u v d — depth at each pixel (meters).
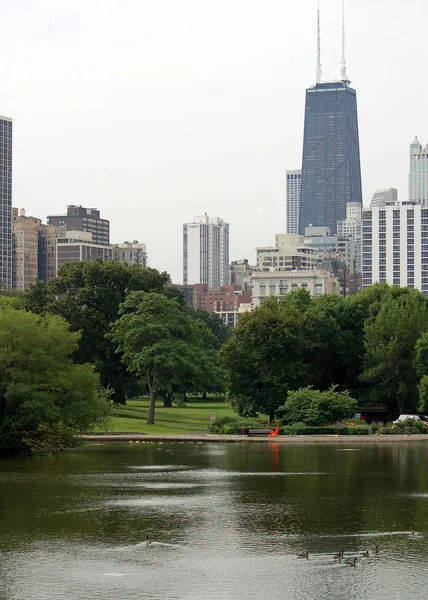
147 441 110.94
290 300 153.88
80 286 159.00
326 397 122.44
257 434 117.50
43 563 46.12
